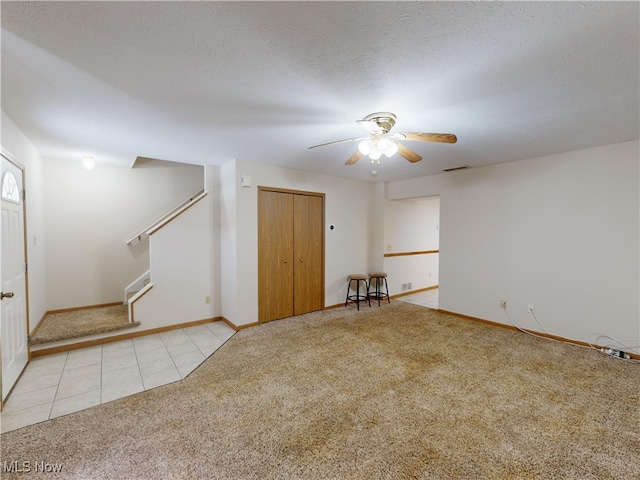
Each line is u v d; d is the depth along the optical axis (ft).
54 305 12.92
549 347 10.53
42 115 7.58
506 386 7.93
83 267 13.60
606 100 6.64
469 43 4.66
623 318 9.78
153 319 12.05
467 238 13.89
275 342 11.07
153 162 15.38
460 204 14.14
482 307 13.39
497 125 8.17
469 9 3.95
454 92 6.28
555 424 6.37
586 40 4.55
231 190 12.54
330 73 5.56
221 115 7.51
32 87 6.09
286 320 13.71
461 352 10.14
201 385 8.04
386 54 4.95
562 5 3.86
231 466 5.27
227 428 6.27
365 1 3.80
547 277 11.43
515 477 5.01
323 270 15.42
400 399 7.34
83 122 8.02
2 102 6.80
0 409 6.85
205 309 13.37
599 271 10.22
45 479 4.96
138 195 14.97
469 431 6.17
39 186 11.46
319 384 8.07
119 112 7.36
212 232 13.51
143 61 5.17
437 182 15.14
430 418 6.59
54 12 3.99
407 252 19.15
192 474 5.09
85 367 9.09
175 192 15.97
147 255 15.15
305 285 14.74
